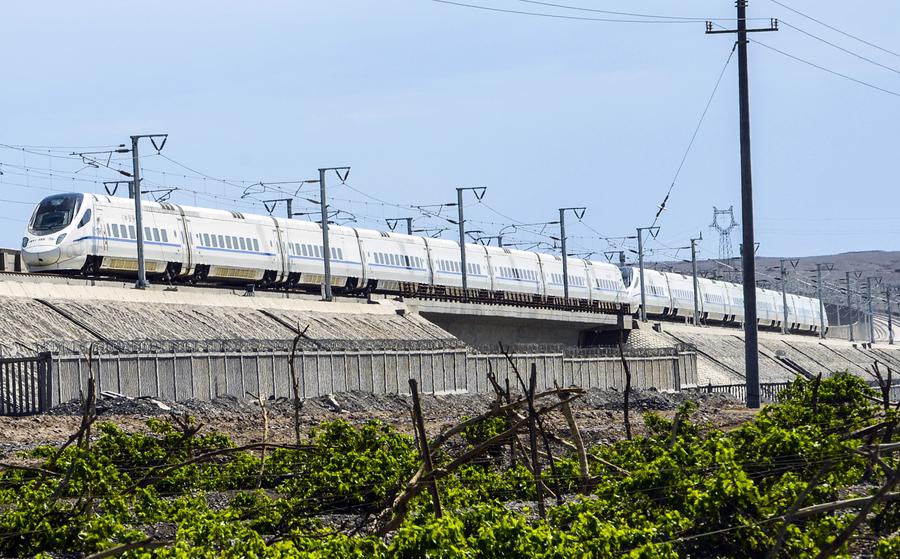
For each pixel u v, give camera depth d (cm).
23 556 8262
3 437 15250
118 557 7175
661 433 11950
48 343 19438
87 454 8925
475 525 7794
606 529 7031
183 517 8519
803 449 8494
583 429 17425
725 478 7619
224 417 18800
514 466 11144
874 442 9350
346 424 10156
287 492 9825
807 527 7900
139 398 18650
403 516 8031
